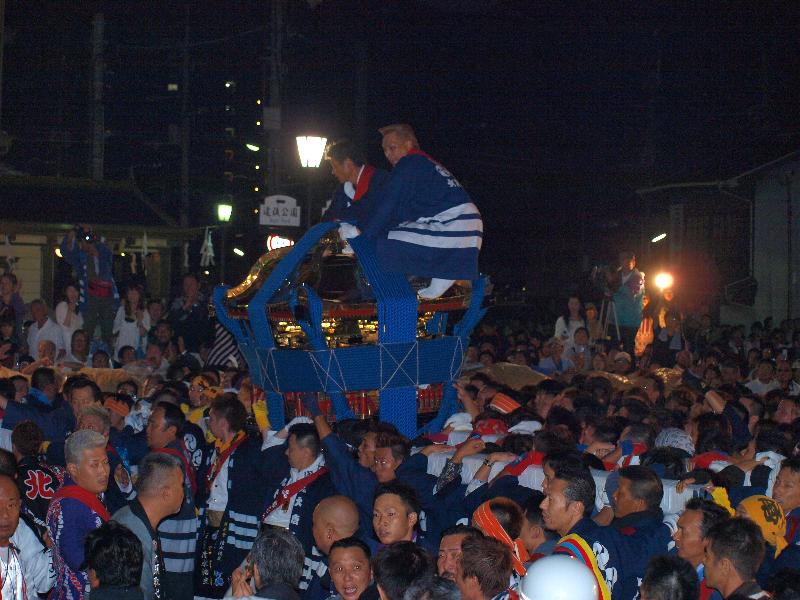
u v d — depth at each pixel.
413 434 8.30
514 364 13.19
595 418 8.55
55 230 22.80
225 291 8.93
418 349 8.21
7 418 8.98
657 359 16.05
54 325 14.84
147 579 6.00
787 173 23.53
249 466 7.89
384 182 8.55
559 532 5.43
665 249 27.83
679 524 5.22
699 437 8.04
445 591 4.40
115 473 7.64
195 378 10.12
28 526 6.25
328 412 8.30
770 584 4.66
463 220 8.23
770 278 24.36
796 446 7.48
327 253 8.35
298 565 5.12
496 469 6.78
